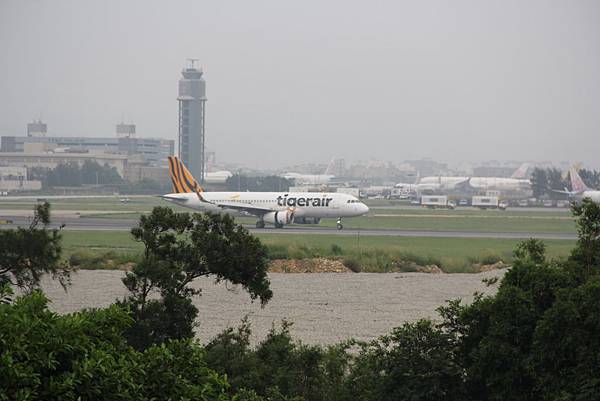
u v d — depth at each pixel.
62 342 76.31
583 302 102.12
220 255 146.75
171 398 81.94
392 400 116.00
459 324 122.56
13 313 77.81
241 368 130.62
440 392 114.06
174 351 88.44
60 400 72.44
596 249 121.50
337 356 131.00
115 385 76.38
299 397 115.06
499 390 108.69
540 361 104.00
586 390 98.12
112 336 87.94
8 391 70.38
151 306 138.88
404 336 120.88
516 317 110.00
